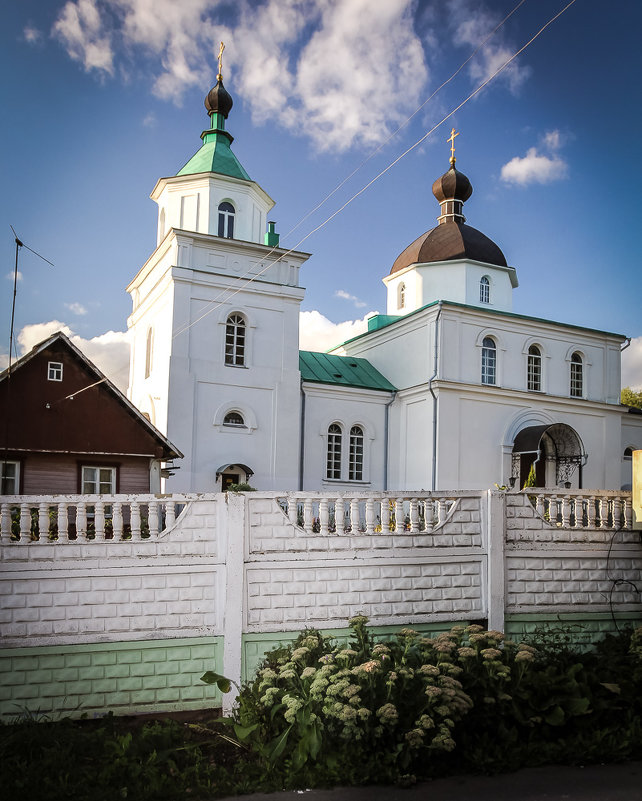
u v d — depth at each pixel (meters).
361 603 9.59
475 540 10.22
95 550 8.76
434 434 28.86
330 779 7.18
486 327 30.83
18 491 17.91
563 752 7.79
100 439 18.69
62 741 7.74
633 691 8.80
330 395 29.72
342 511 9.68
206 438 26.05
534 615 10.38
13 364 17.95
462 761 7.63
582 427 32.56
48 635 8.54
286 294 28.03
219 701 8.95
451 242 35.34
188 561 9.00
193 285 26.47
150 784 6.94
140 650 8.77
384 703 7.58
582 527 10.77
